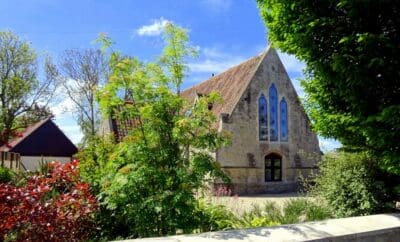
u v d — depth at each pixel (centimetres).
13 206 481
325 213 848
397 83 603
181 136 647
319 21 615
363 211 791
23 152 3559
